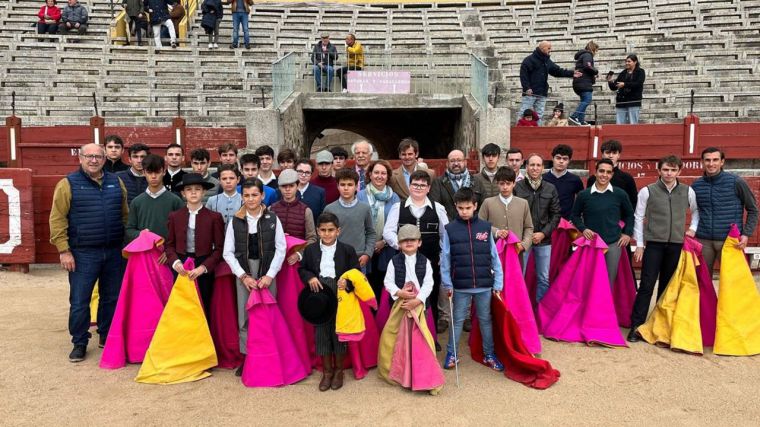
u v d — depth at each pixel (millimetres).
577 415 4176
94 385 4664
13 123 11492
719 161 5750
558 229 6227
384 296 5215
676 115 14070
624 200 5906
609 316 5730
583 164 11992
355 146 6180
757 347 5461
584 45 17281
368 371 5055
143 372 4766
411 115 16203
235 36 17172
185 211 5043
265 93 15008
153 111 14055
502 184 5445
